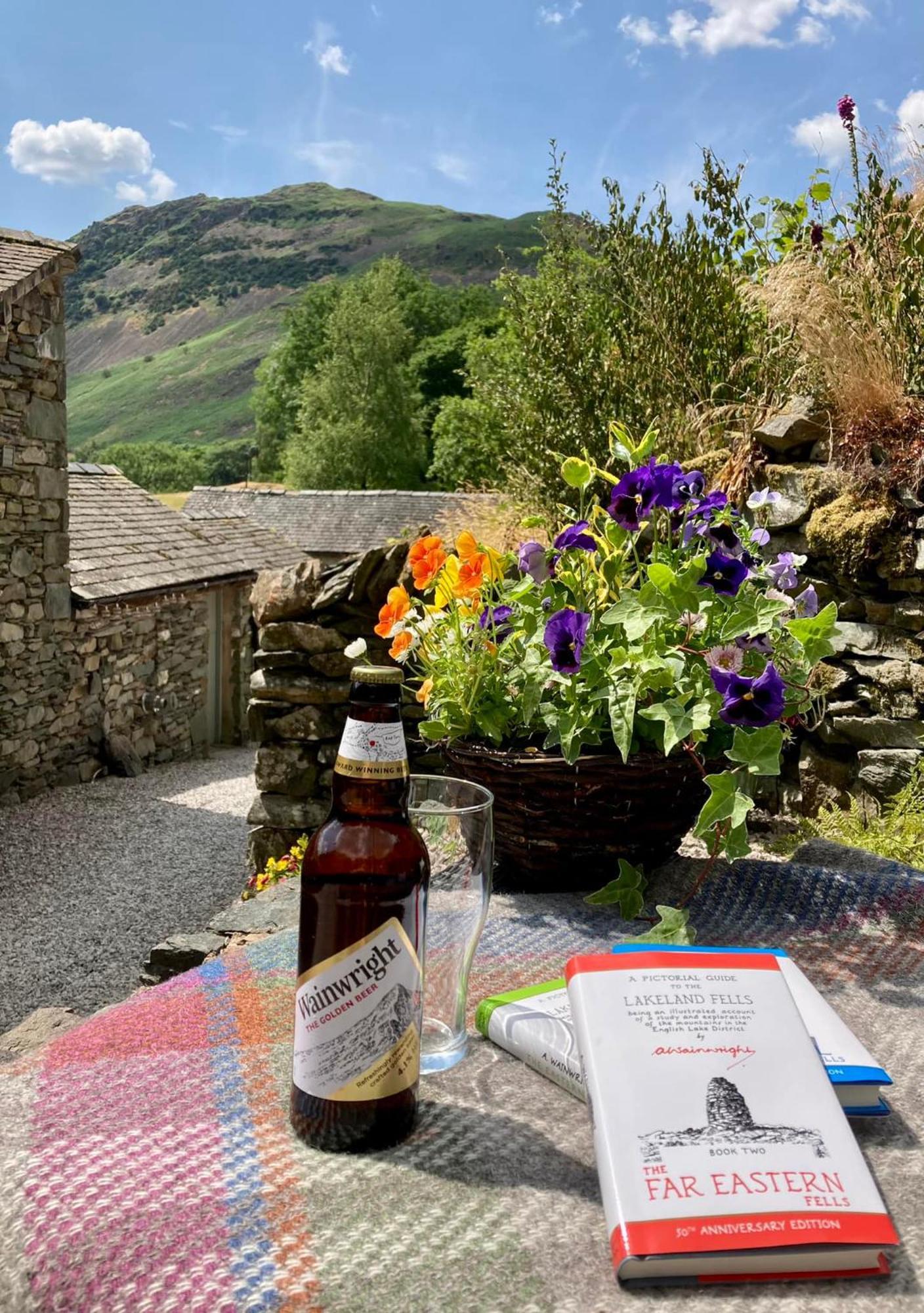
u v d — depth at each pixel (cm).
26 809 861
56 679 921
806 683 167
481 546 181
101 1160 94
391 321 3725
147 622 1090
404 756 98
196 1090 108
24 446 852
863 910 156
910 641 311
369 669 96
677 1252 79
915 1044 120
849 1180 87
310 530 2705
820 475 334
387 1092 96
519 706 169
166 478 8338
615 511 170
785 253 455
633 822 161
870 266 385
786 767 346
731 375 432
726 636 152
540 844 164
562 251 579
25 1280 80
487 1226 86
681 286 462
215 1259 81
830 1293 80
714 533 173
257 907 213
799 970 121
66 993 522
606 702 158
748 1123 91
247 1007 129
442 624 177
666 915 139
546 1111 106
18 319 831
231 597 1298
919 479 310
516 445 573
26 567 865
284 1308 77
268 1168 93
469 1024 126
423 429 3791
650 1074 94
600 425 506
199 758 1196
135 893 672
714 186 478
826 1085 95
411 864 96
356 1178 92
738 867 169
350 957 94
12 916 632
